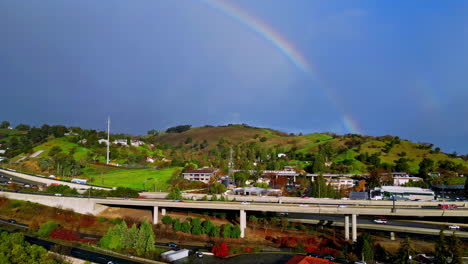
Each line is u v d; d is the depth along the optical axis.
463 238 122.31
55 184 194.12
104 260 97.06
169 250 113.31
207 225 134.00
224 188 193.25
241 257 109.44
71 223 140.75
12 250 88.06
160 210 159.62
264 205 135.38
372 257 106.00
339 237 130.75
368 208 126.25
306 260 96.94
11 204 151.00
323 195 172.38
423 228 128.88
